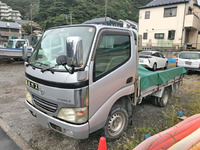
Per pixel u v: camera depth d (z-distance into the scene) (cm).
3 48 1176
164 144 195
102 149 192
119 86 274
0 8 7919
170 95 511
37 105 265
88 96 220
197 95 598
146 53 1069
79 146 285
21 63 1355
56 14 5134
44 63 262
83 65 216
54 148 280
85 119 221
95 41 232
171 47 2103
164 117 403
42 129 340
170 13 2128
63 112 225
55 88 221
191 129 226
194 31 2280
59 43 275
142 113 426
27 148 277
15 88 649
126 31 290
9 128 341
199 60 1017
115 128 292
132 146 272
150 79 363
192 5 2242
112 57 260
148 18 2327
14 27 5209
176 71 509
